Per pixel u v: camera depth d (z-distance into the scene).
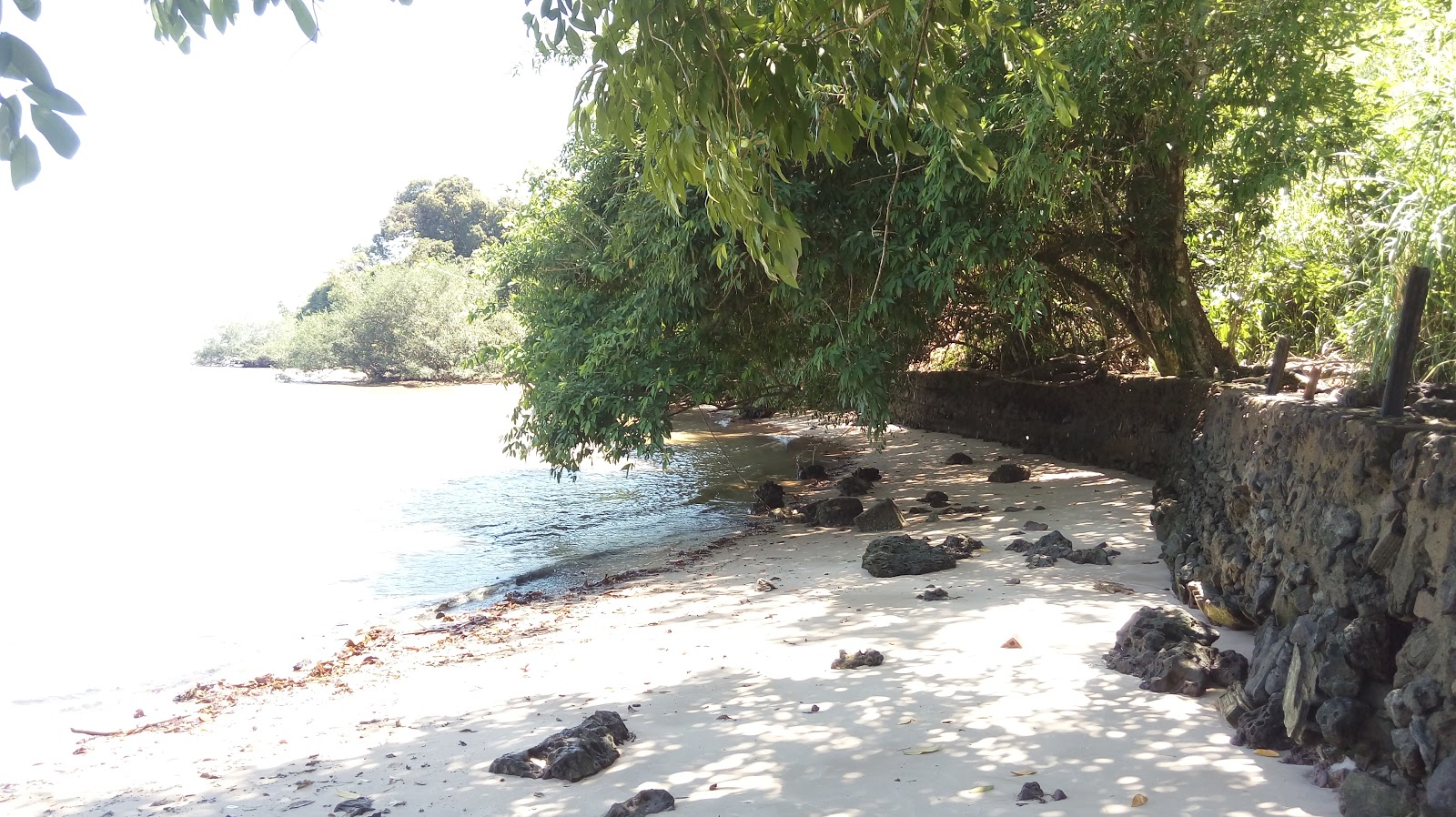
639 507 18.11
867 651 7.19
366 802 5.52
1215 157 12.30
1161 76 11.50
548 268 15.89
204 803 5.84
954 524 12.99
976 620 8.00
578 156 15.36
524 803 5.28
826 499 16.33
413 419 38.94
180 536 17.27
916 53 4.48
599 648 8.60
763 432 28.17
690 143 3.91
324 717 7.58
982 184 11.63
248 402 51.91
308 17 3.48
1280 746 5.11
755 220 3.76
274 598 12.73
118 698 9.02
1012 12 4.87
